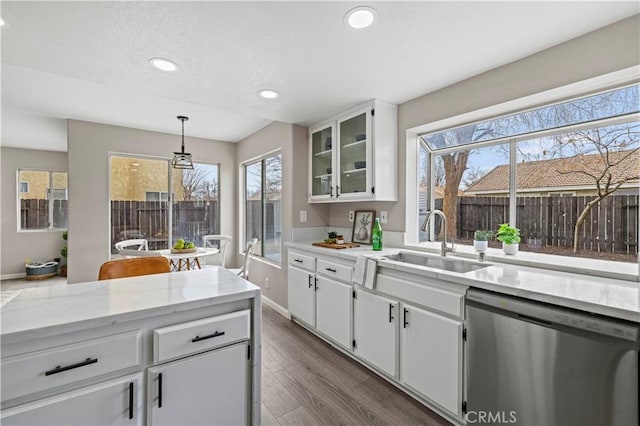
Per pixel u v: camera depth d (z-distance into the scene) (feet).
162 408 3.69
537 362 4.23
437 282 5.65
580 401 3.86
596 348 3.73
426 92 7.90
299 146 11.14
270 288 12.36
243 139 15.62
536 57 5.91
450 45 5.66
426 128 8.39
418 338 5.90
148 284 4.73
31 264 17.35
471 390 4.99
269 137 12.77
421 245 8.46
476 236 6.89
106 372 3.38
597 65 5.15
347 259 7.79
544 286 4.56
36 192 18.02
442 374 5.46
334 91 7.85
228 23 4.99
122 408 3.47
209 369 4.02
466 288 5.17
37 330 3.01
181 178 15.10
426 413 5.77
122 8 4.60
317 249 8.89
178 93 8.01
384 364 6.64
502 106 6.61
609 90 5.55
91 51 5.83
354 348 7.57
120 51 5.84
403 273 6.29
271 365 7.54
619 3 4.48
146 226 14.12
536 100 6.23
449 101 7.47
